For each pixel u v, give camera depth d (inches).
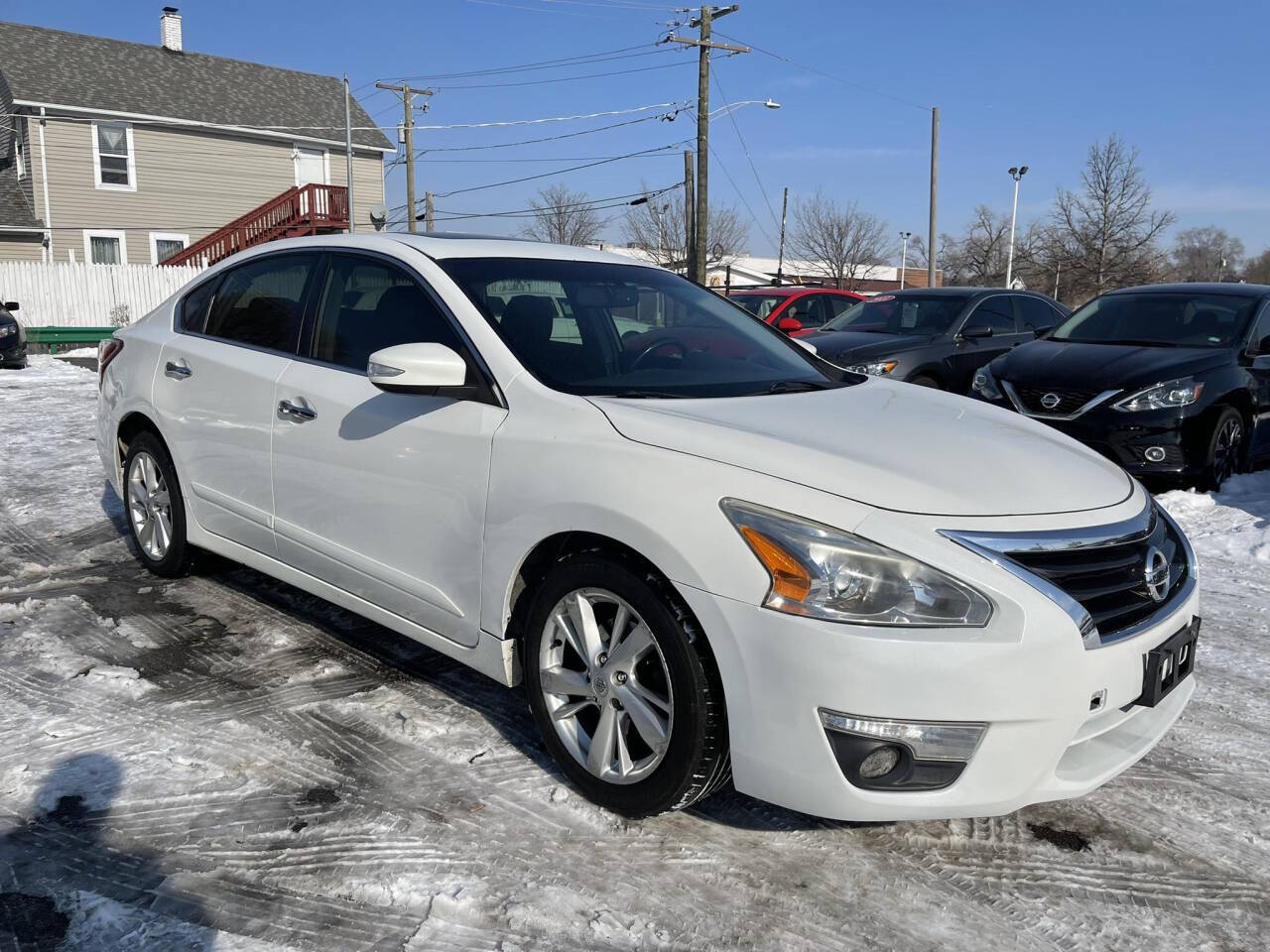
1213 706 144.8
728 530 97.3
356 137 1270.9
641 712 105.7
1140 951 92.5
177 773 117.1
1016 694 91.8
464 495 120.4
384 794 114.0
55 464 282.2
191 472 167.5
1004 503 100.3
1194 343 296.5
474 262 139.8
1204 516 250.5
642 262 165.6
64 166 1073.5
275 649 154.3
